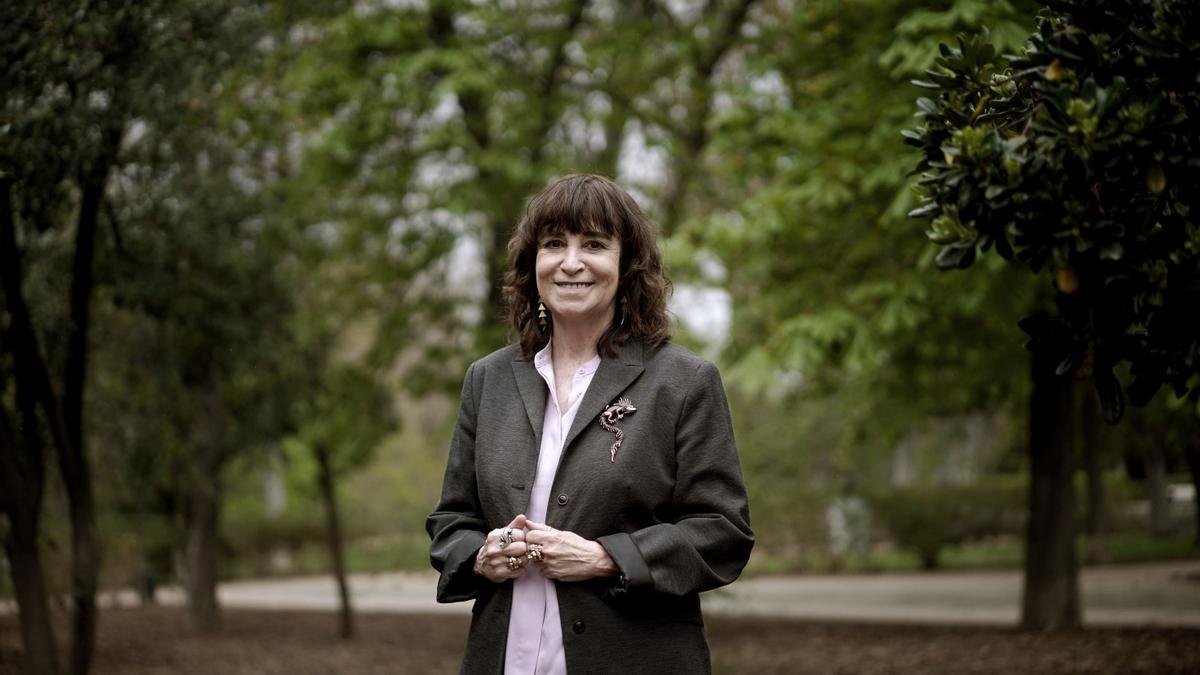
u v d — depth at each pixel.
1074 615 10.83
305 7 10.98
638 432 2.39
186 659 12.23
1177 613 12.14
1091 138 2.04
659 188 12.48
